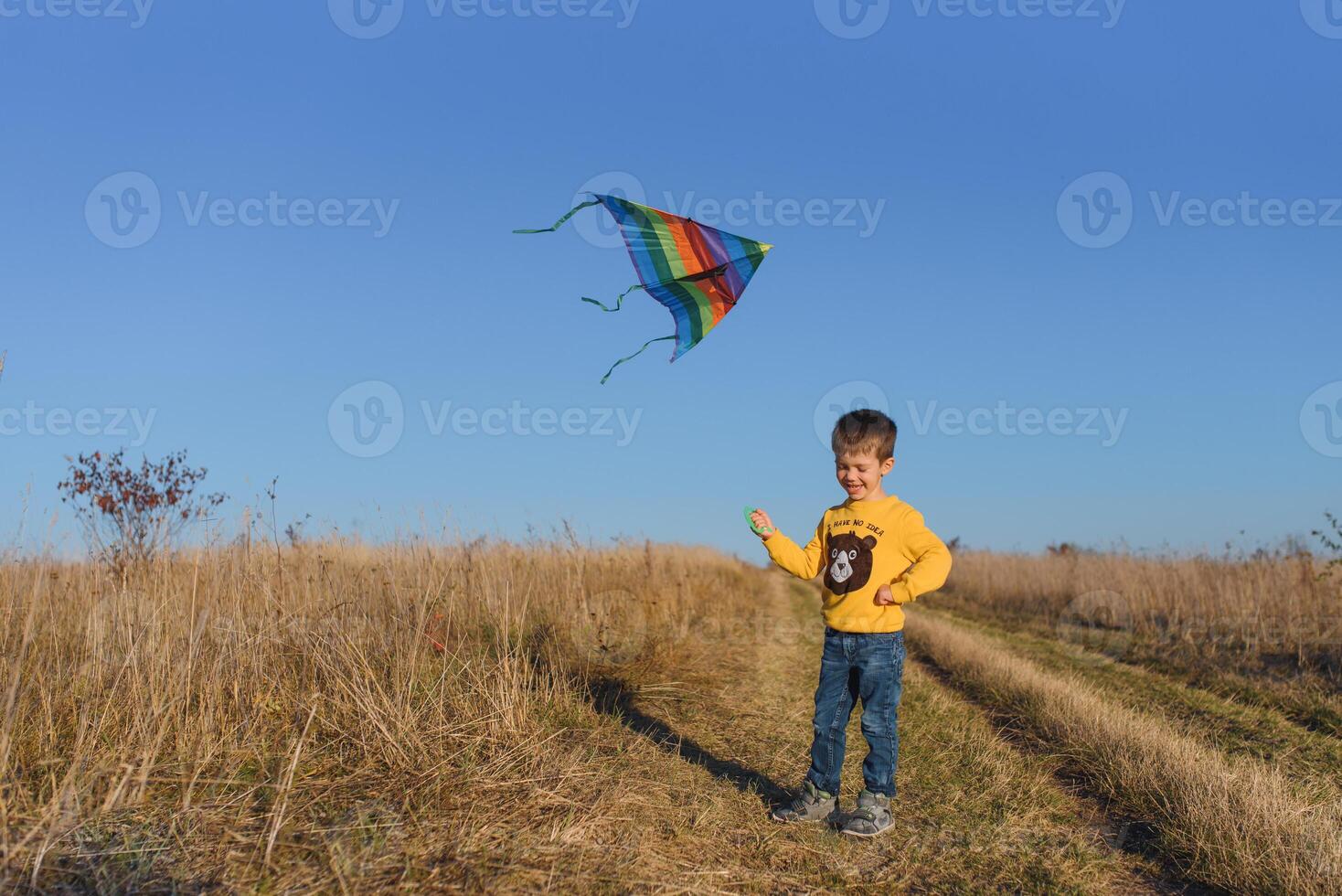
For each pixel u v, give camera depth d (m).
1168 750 4.93
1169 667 9.34
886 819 3.87
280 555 5.85
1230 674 8.57
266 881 2.95
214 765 3.97
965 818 4.17
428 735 4.46
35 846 3.03
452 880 3.03
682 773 4.61
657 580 10.94
